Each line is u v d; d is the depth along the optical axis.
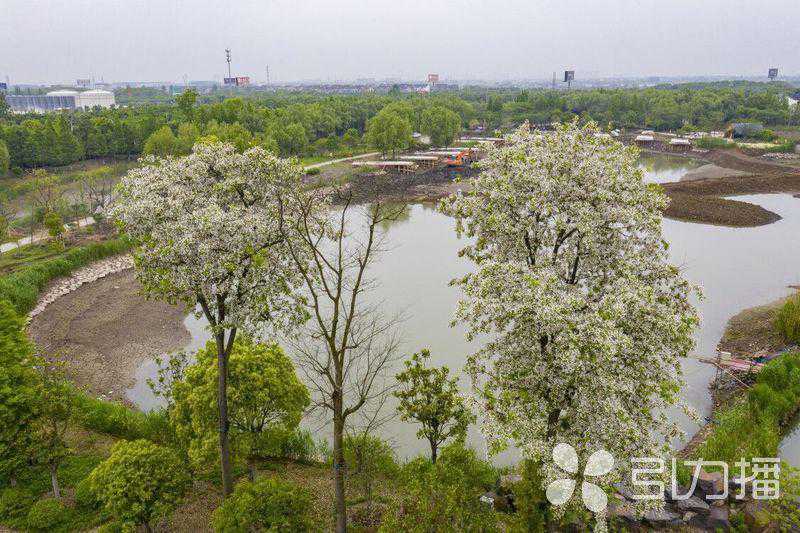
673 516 18.62
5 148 87.69
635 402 15.20
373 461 21.53
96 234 60.78
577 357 14.04
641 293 14.98
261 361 23.02
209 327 19.11
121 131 107.56
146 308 45.53
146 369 35.94
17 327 29.30
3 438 20.92
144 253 19.14
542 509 16.62
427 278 50.72
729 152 128.25
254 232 18.28
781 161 116.12
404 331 38.59
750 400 27.78
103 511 19.97
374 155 127.62
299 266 17.52
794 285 49.03
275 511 16.62
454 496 16.22
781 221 74.50
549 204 17.80
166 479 17.80
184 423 22.88
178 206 18.64
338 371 16.77
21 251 54.12
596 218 16.98
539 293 14.52
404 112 156.50
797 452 25.52
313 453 25.89
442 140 139.00
